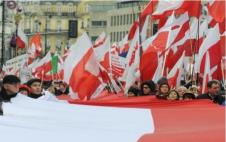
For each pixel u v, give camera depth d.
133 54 20.19
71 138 4.60
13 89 8.43
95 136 4.70
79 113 5.89
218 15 16.38
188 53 18.77
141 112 6.13
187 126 5.52
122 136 4.78
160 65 18.19
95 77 14.59
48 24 136.25
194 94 14.05
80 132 4.81
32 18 131.25
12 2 55.72
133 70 18.42
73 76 14.64
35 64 34.59
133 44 20.19
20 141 4.47
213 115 6.05
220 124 5.62
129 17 125.62
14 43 40.47
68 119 5.59
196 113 6.12
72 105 6.20
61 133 4.74
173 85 17.94
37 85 11.20
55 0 139.75
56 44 133.00
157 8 18.78
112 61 22.67
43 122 5.30
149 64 18.27
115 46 32.94
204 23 20.19
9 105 5.92
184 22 18.50
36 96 11.20
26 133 4.70
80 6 142.62
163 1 18.66
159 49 18.23
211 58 16.31
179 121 5.82
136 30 20.27
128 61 20.12
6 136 4.59
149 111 6.25
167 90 12.64
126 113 6.12
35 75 31.97
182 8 18.31
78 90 14.56
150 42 19.34
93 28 141.50
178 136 4.86
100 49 19.55
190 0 18.19
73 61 14.75
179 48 18.28
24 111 5.82
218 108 6.43
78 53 14.74
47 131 4.79
